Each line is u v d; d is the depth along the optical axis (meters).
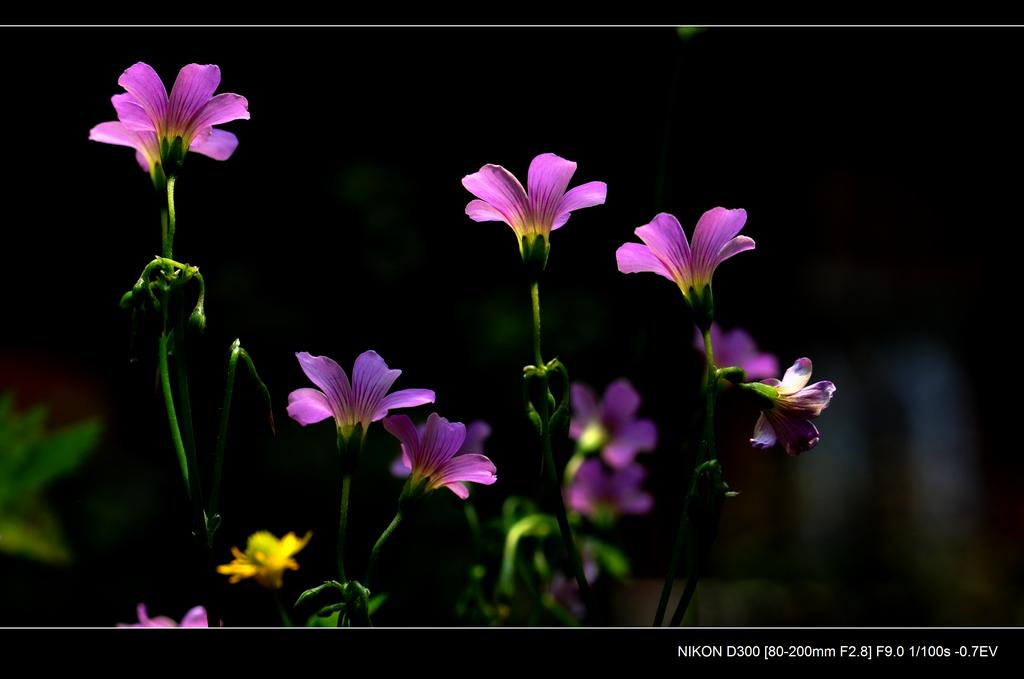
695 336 0.51
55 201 1.44
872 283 1.83
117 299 1.44
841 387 1.78
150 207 1.40
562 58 1.41
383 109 1.45
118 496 1.12
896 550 1.44
